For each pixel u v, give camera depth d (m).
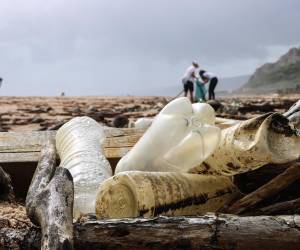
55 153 4.80
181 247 2.96
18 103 28.39
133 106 22.30
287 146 3.18
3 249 3.12
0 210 3.79
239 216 3.08
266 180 3.79
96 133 4.66
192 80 22.23
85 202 3.68
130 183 3.28
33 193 3.52
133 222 3.01
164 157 3.68
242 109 14.57
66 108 21.62
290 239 2.94
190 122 3.66
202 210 3.55
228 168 3.49
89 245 2.99
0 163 5.27
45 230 2.81
